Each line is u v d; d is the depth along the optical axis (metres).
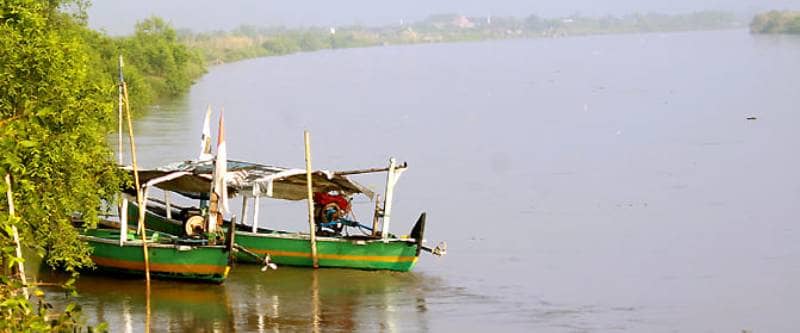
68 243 29.42
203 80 135.75
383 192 55.44
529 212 50.47
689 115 88.44
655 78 129.00
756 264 40.44
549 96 109.56
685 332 32.19
